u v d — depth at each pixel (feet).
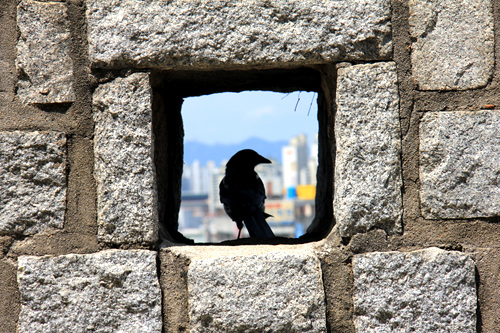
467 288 22.00
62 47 22.72
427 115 22.79
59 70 22.65
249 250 22.62
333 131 24.22
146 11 22.49
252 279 21.72
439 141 22.63
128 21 22.48
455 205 22.47
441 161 22.58
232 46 22.43
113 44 22.41
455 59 23.02
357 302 21.99
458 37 23.09
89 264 21.71
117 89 22.45
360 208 22.30
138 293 21.68
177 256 22.22
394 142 22.52
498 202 22.45
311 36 22.57
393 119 22.59
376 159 22.43
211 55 22.39
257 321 21.52
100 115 22.48
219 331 21.52
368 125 22.52
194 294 21.70
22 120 22.47
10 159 22.22
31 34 22.68
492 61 23.08
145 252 21.94
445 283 21.98
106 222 22.07
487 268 22.30
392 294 21.94
